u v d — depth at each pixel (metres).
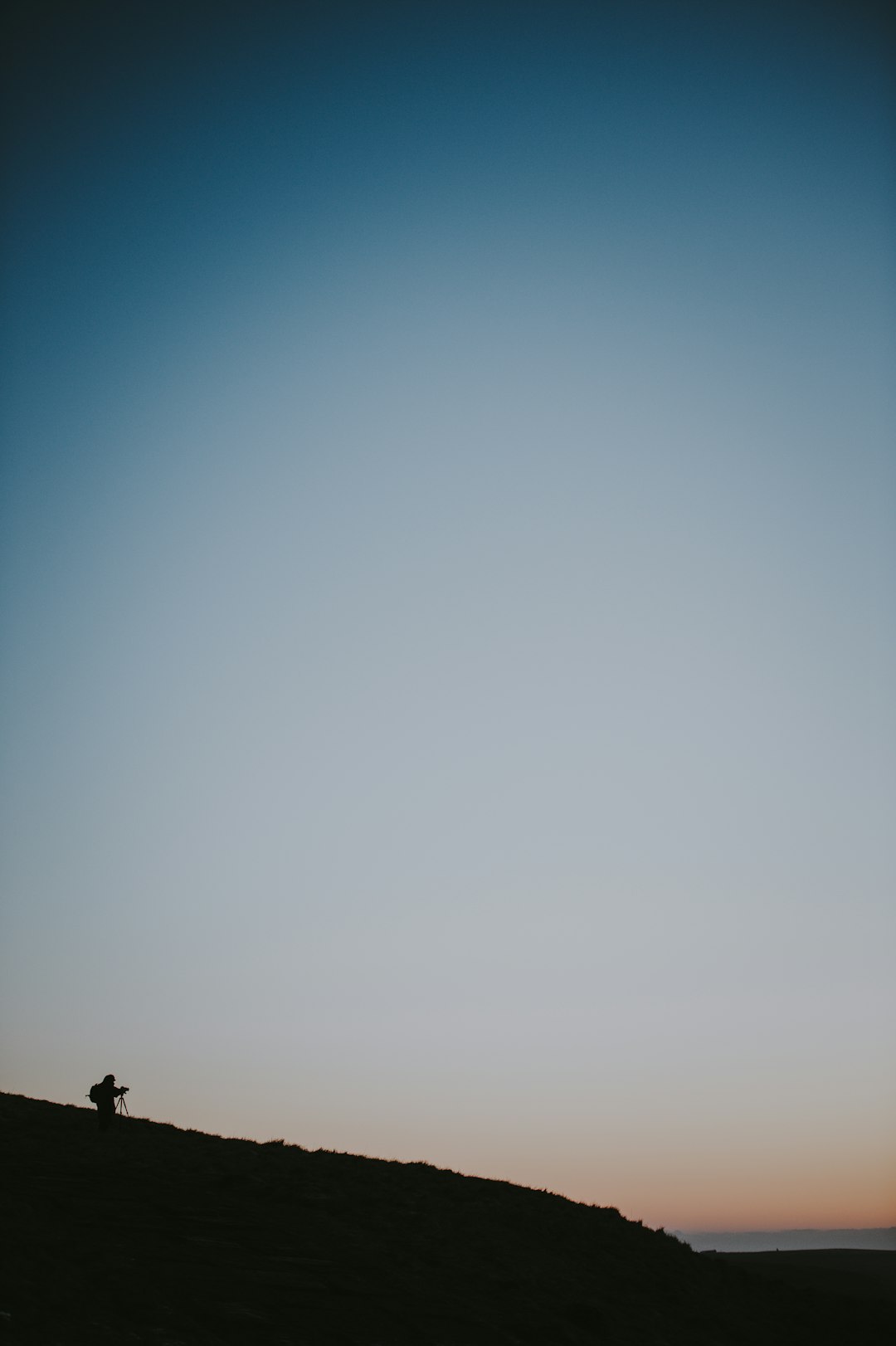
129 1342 18.38
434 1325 23.97
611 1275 33.34
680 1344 28.58
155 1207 27.23
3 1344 16.92
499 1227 34.59
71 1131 36.09
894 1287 48.12
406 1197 35.12
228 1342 19.98
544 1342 25.16
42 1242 22.31
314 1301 23.31
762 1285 39.03
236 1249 25.38
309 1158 39.28
